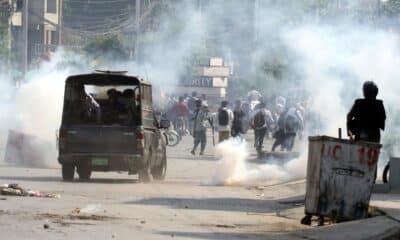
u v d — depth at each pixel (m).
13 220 26.94
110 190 39.38
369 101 35.34
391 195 36.72
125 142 44.50
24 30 115.75
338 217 29.27
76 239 23.75
